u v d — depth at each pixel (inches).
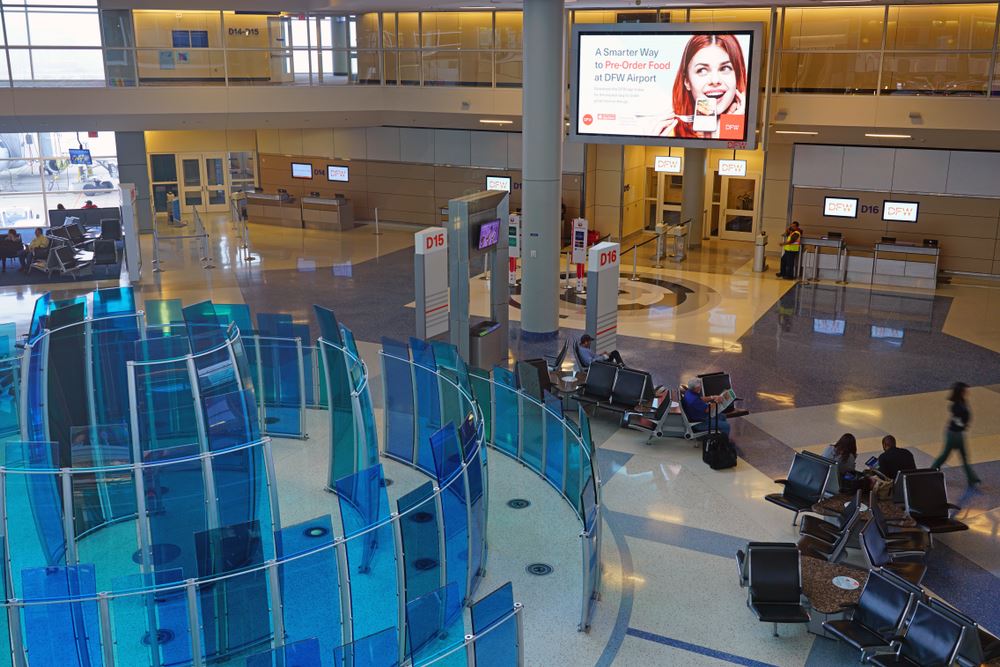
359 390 429.1
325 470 483.2
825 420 558.3
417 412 488.1
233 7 952.3
